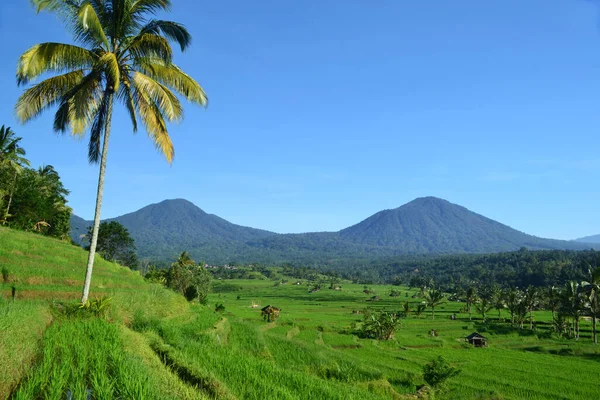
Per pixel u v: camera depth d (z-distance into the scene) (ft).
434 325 276.00
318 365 86.99
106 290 88.38
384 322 199.93
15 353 28.91
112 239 243.19
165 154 64.59
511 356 167.94
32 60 50.78
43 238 135.85
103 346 36.65
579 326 291.58
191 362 41.91
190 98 63.72
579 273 491.31
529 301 291.79
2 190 163.02
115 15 59.52
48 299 68.39
